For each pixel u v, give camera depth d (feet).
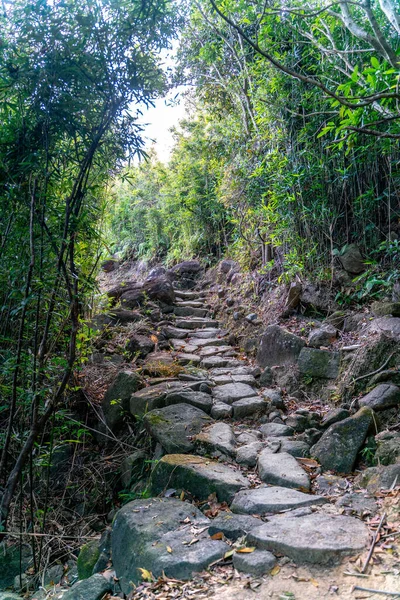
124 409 15.23
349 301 16.03
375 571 6.49
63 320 11.91
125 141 11.41
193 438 12.06
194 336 21.03
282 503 8.61
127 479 13.14
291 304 17.49
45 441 14.76
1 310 12.05
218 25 22.74
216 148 25.72
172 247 34.40
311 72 17.74
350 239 17.07
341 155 16.12
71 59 10.05
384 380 12.32
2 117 10.61
